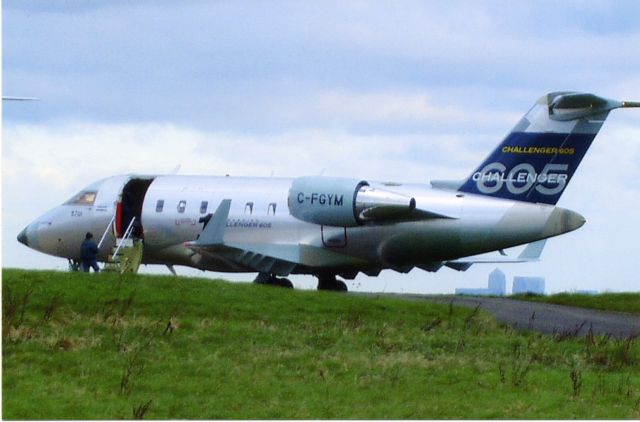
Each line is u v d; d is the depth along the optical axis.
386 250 157.12
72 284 118.75
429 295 150.62
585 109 148.75
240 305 115.38
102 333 102.31
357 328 109.50
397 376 91.19
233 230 163.62
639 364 102.44
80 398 81.69
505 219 150.88
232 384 87.44
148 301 114.00
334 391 86.12
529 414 81.19
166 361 93.94
